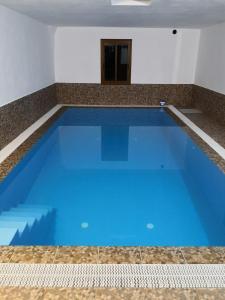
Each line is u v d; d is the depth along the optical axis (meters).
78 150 5.93
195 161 5.16
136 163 5.29
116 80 9.24
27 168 4.73
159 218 3.53
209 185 4.40
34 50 6.84
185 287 1.89
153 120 8.05
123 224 3.39
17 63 5.67
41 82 7.50
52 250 2.23
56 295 1.82
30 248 2.25
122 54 9.02
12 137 5.41
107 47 8.95
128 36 8.84
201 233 3.27
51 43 8.54
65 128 7.31
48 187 4.30
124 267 2.05
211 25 7.62
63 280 1.93
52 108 8.62
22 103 6.00
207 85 8.09
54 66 9.02
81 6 4.87
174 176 4.75
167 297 1.81
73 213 3.58
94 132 7.06
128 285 1.90
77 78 9.19
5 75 5.06
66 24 7.86
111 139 6.60
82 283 1.91
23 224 3.23
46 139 6.14
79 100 9.37
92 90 9.30
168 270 2.03
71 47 8.91
